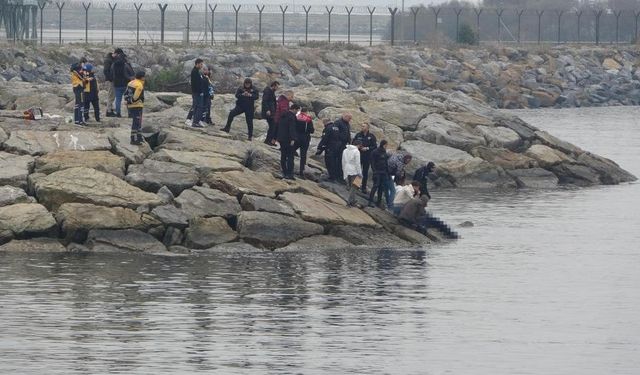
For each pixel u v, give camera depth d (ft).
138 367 266.36
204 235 415.64
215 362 271.69
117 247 407.85
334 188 463.83
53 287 347.15
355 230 432.66
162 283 356.38
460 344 293.02
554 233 471.62
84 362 269.23
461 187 616.80
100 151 443.32
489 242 447.42
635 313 330.34
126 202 416.87
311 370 267.18
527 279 376.68
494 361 278.46
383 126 633.61
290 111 452.76
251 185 436.76
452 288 359.87
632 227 490.08
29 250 402.93
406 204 448.24
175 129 475.72
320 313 321.93
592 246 442.50
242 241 418.31
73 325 302.66
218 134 484.33
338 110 628.28
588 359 281.74
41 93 624.59
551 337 302.04
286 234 422.41
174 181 430.20
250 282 361.10
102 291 343.26
